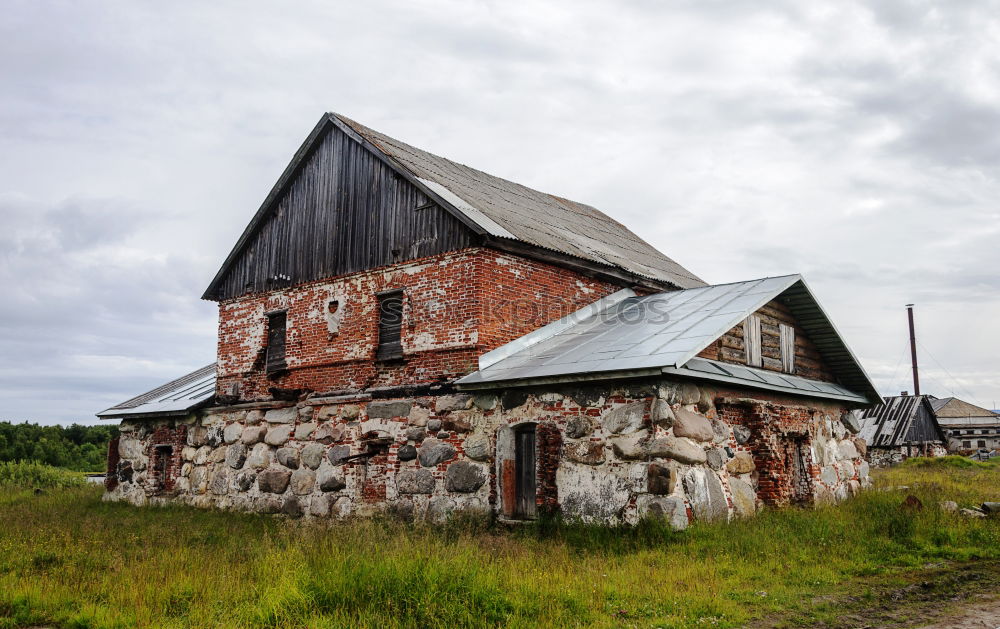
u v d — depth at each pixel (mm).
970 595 8875
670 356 12141
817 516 12852
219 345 20219
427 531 11859
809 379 17203
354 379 16797
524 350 15227
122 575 9258
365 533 11258
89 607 8039
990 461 47406
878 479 23500
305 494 16719
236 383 19531
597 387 12734
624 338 14125
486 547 10828
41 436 46438
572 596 8188
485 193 19156
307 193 18953
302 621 7355
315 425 16938
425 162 19047
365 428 15977
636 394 12273
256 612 7574
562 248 16688
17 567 10117
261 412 18234
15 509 18781
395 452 15344
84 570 9898
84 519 16188
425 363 15492
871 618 7895
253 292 19672
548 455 13102
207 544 12555
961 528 12250
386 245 16734
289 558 9273
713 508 12438
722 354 14156
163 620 7672
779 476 14367
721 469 13133
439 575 8109
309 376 17719
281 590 7918
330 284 17766
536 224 18312
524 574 8992
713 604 8109
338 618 7453
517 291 15680
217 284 20547
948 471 30812
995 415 71125
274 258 19328
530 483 13555
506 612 7668
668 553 10539
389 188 17031
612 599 8328
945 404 73188
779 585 9109
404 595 7789
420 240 16078
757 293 15125
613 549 10984
